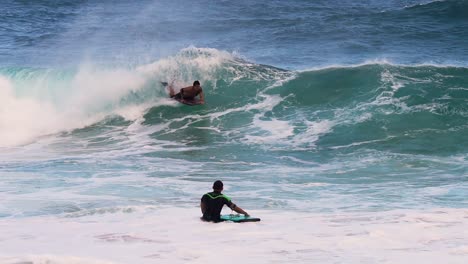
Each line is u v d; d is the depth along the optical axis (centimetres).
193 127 8338
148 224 3953
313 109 8519
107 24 17938
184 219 4134
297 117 8319
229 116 8562
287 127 7994
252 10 19400
